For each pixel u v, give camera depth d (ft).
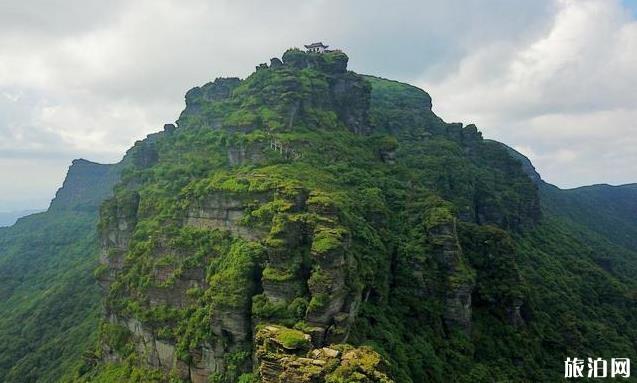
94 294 540.52
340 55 496.23
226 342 238.48
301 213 255.29
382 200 349.20
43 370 434.30
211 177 332.39
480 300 347.77
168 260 297.53
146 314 289.33
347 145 414.41
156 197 361.92
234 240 273.54
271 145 361.71
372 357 208.74
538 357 341.41
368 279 274.77
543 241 568.82
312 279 227.40
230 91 529.86
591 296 474.49
